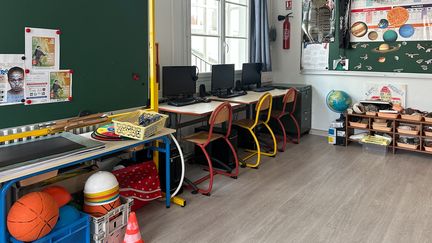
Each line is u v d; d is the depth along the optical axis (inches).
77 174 105.2
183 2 168.4
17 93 92.7
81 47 105.7
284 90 209.2
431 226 111.3
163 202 129.0
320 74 224.1
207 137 144.6
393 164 171.6
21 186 86.5
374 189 140.9
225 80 187.6
